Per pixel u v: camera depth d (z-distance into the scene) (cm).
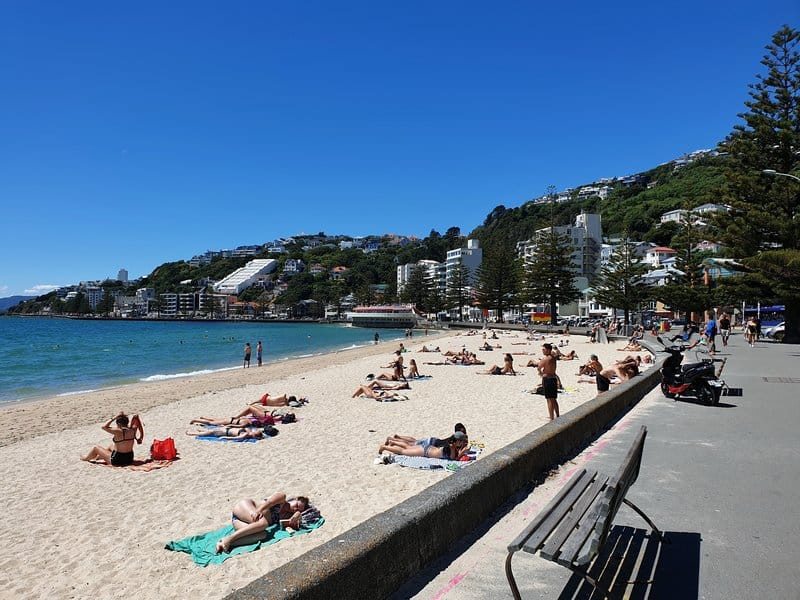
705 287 4178
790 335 2992
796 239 2731
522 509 507
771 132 2911
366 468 858
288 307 19475
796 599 337
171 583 504
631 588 353
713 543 424
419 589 354
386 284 18838
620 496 342
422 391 1764
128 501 754
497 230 18050
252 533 578
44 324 14788
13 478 893
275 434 1134
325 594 280
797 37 2917
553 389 1130
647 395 1234
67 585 510
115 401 1859
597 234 11100
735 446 750
